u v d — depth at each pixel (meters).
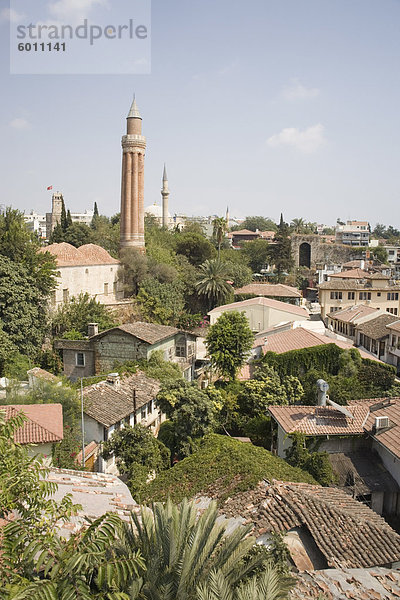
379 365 38.53
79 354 43.88
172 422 32.25
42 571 8.72
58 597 7.02
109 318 55.50
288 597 9.34
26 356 42.84
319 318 78.38
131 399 32.53
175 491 17.92
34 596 6.71
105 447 26.53
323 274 103.19
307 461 23.02
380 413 25.62
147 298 65.75
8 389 31.86
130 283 69.75
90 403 30.06
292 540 13.77
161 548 9.12
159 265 72.06
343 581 11.77
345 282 74.81
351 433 24.27
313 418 25.67
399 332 47.16
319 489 16.73
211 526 9.53
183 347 48.47
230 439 22.20
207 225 186.12
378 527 14.44
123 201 76.50
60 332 51.31
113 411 30.08
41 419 24.06
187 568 8.66
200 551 9.20
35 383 33.81
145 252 77.75
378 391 37.34
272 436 30.50
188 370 47.75
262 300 64.44
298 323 56.16
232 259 105.44
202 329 66.44
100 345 42.91
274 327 56.03
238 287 95.50
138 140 75.31
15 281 44.06
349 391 36.69
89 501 14.01
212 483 17.69
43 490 9.04
